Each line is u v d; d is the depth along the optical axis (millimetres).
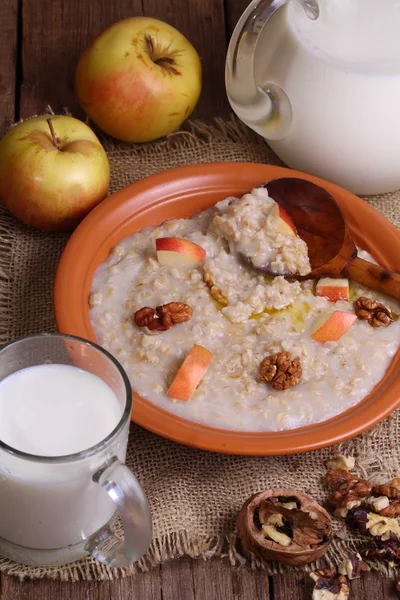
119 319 1011
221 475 978
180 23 1224
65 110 1153
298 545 921
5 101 1163
